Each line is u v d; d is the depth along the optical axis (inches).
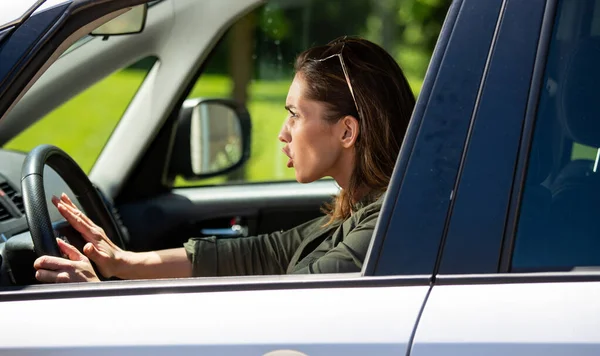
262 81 436.1
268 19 352.2
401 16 436.1
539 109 93.9
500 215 91.1
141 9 140.8
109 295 97.3
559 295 89.8
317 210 207.2
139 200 200.4
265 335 90.8
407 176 92.9
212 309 93.8
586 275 91.4
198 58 197.8
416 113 94.3
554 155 94.7
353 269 111.3
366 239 112.6
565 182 94.9
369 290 92.4
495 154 91.9
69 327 94.3
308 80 123.2
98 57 178.2
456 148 92.5
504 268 91.1
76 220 137.7
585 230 93.5
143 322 93.7
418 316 89.7
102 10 106.7
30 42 101.6
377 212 116.9
